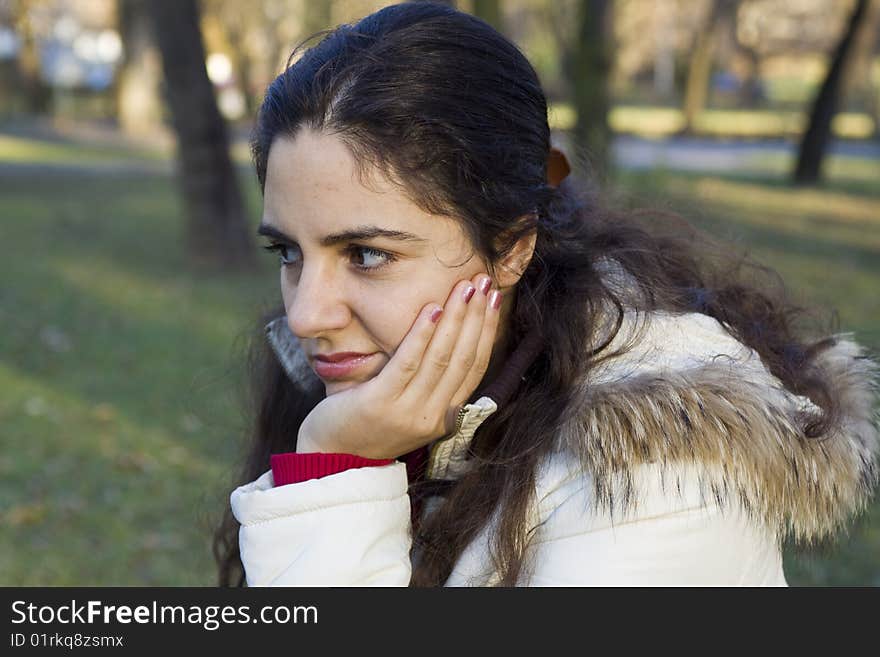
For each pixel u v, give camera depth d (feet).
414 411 7.22
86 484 27.48
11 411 33.17
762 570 6.93
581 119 59.06
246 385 10.75
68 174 105.50
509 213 7.16
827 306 9.61
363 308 7.13
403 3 7.22
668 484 6.54
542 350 7.72
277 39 157.89
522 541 7.08
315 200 6.92
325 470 7.43
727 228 10.57
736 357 7.33
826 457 7.08
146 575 22.47
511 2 154.20
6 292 51.39
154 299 50.85
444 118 6.83
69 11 189.67
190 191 57.57
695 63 170.40
